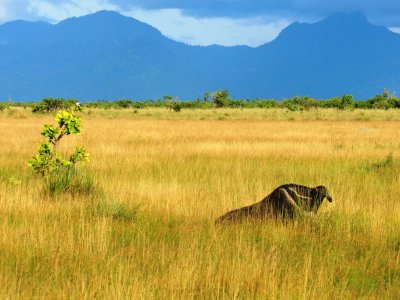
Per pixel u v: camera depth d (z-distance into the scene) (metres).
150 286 15.76
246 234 22.12
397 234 23.08
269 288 15.55
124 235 22.08
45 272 17.16
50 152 36.06
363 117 181.25
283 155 56.25
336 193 33.41
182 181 38.12
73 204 27.59
